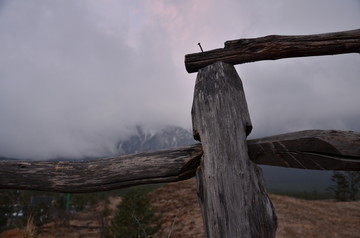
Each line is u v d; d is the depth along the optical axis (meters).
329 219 9.19
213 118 1.44
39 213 9.54
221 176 1.31
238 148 1.35
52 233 8.54
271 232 1.21
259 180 1.32
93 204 14.70
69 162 1.70
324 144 1.20
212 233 1.26
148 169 1.53
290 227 7.66
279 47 1.54
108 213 11.38
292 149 1.28
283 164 1.32
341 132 1.22
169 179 1.50
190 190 12.95
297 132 1.32
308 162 1.25
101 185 1.58
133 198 6.72
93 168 1.62
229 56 1.61
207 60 1.64
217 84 1.51
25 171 1.68
